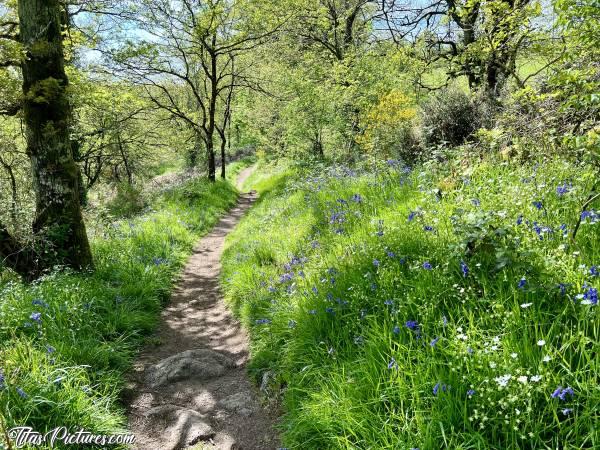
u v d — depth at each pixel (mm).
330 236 7305
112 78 20641
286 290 6633
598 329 3072
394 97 15578
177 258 11109
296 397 4410
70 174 8867
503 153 6789
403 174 8773
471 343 3336
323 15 24359
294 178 18359
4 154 16422
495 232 3955
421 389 3346
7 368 4352
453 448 2941
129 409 5016
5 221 9523
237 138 53375
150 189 25156
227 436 4438
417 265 4547
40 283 7641
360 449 3316
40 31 8297
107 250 10281
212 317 7820
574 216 4320
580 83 4527
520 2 9547
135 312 7305
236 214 20547
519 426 2859
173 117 25781
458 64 14750
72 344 5617
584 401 2848
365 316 4395
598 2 4363
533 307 3322
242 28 23359
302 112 21047
